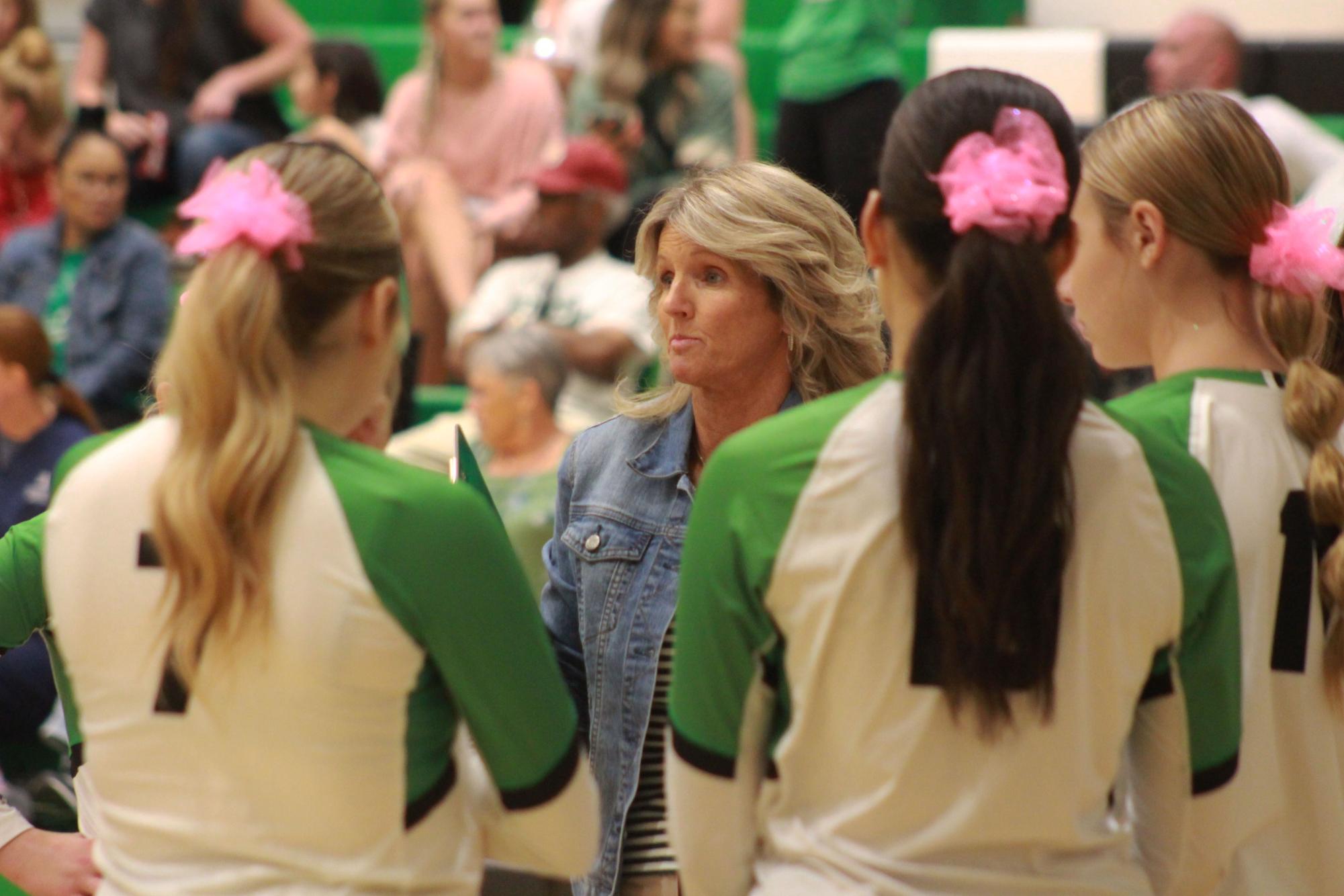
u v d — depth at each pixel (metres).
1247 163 6.42
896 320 5.61
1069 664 5.38
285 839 5.42
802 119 21.12
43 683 14.10
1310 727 6.50
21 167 23.95
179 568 5.16
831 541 5.40
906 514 5.27
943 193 5.28
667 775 5.95
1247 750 6.31
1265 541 6.36
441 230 21.06
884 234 5.57
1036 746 5.38
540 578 13.84
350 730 5.32
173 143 24.09
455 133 22.59
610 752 7.31
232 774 5.39
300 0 29.64
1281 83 23.36
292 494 5.29
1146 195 6.47
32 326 14.92
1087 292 6.74
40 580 6.43
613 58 20.55
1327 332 7.43
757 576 5.50
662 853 7.20
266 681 5.27
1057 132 5.43
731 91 20.75
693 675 5.69
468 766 6.10
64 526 5.53
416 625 5.34
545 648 5.72
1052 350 5.12
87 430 15.25
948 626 5.26
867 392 5.52
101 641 5.46
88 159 19.70
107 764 5.55
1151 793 5.94
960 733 5.39
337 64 22.95
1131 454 5.48
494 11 23.20
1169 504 5.54
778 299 7.28
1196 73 20.64
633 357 17.00
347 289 5.40
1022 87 5.45
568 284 17.52
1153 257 6.49
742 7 25.66
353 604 5.24
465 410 17.66
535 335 14.41
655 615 7.23
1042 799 5.43
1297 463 6.46
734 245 7.09
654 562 7.31
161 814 5.49
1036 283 5.12
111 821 5.63
